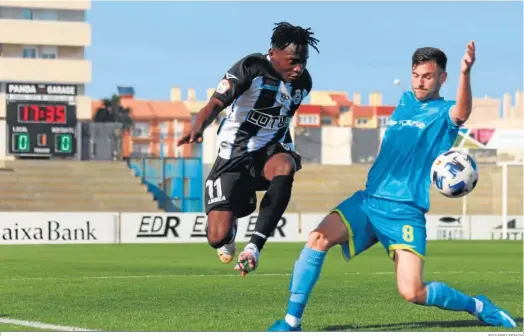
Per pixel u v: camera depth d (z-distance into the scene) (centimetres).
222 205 1316
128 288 1923
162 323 1299
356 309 1499
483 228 5641
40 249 4019
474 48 1126
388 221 1188
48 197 6412
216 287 1955
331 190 6925
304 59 1252
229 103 1218
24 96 6056
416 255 1181
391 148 1211
